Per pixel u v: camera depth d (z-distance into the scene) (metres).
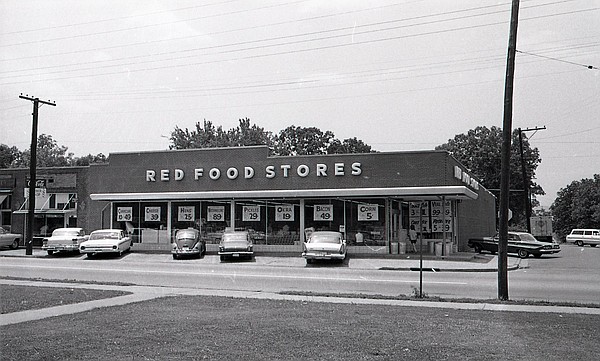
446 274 26.97
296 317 13.38
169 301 16.61
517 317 14.14
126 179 42.34
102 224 42.62
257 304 16.03
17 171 48.66
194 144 82.56
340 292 20.25
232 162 39.94
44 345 9.90
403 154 36.12
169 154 41.50
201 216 40.16
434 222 40.84
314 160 37.94
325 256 31.28
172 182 41.28
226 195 38.78
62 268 29.06
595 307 16.45
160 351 9.41
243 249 33.50
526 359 9.27
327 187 37.50
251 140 85.25
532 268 32.12
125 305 15.62
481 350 9.87
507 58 19.00
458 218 44.56
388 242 36.41
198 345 9.91
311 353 9.38
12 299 16.80
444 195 35.69
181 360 8.80
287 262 33.00
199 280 24.20
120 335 10.82
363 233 36.75
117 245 35.66
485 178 86.81
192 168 40.88
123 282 22.94
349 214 37.09
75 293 18.52
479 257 37.94
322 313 14.19
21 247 46.94
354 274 26.73
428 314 14.39
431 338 10.89
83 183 45.91
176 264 31.83
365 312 14.53
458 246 44.31
